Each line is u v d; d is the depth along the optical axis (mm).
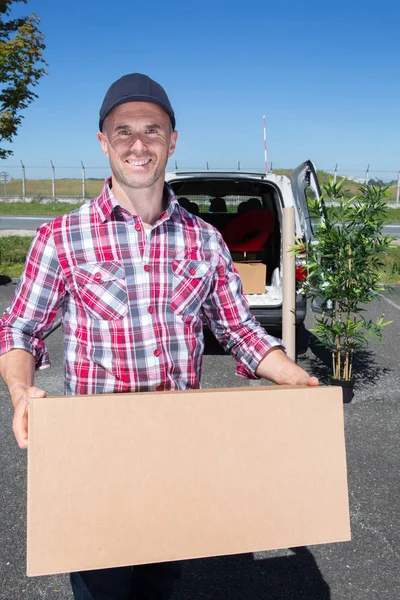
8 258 11250
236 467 1182
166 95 1446
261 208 6211
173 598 2170
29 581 2262
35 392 1171
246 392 1197
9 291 8289
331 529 1216
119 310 1401
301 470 1209
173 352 1437
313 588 2232
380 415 3920
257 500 1188
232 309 1579
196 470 1165
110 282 1406
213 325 1633
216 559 2418
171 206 1458
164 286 1438
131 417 1145
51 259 1419
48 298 1431
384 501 2850
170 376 1438
